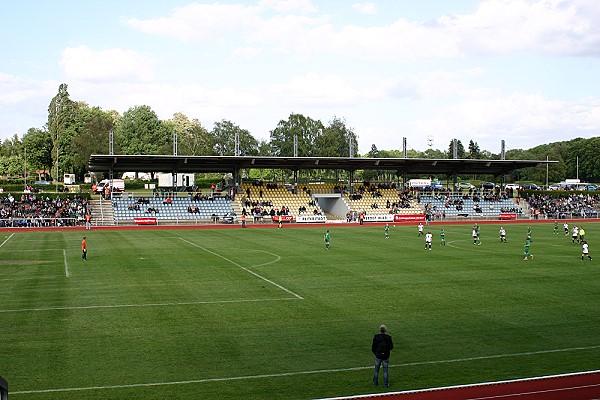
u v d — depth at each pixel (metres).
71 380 21.00
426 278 42.00
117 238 69.06
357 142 177.88
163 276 42.12
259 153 175.62
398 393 19.86
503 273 44.31
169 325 28.61
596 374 21.78
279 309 32.16
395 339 26.53
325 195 107.38
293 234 75.62
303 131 173.50
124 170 99.50
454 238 70.81
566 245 63.44
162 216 93.88
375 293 36.62
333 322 29.42
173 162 96.69
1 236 71.31
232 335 26.95
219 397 19.52
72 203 94.19
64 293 35.91
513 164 110.81
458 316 30.80
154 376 21.47
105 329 27.80
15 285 38.38
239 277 41.94
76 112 164.12
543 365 22.97
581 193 127.62
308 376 21.61
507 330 28.14
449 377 21.53
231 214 95.81
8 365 22.58
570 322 29.72
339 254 54.72
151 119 171.88
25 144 160.88
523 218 107.81
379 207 107.12
